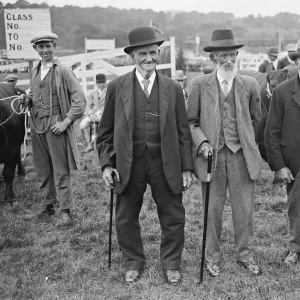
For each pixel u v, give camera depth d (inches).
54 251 171.8
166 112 136.9
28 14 386.0
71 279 148.6
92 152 361.4
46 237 186.1
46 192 208.4
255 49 1470.2
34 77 200.5
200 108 145.0
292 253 156.9
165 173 137.6
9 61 500.7
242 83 141.1
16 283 145.6
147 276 148.4
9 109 219.0
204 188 147.3
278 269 150.5
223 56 139.6
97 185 261.9
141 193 143.7
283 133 151.6
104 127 145.6
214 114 140.6
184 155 141.8
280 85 152.6
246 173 143.0
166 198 142.6
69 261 162.4
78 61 457.7
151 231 189.2
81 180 273.9
